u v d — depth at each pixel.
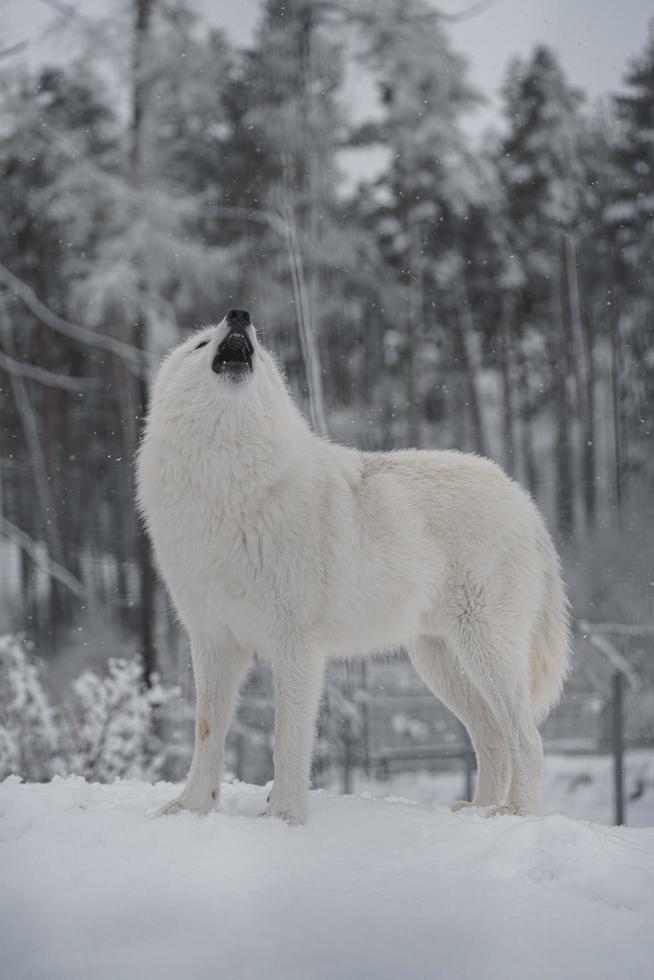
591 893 2.87
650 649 12.34
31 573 19.38
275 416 3.93
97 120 16.70
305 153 13.95
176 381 3.96
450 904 2.73
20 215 19.36
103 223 15.52
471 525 4.52
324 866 3.05
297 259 13.07
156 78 14.41
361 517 4.24
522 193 23.97
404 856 3.16
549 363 25.67
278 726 3.88
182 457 3.88
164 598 13.66
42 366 21.62
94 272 14.09
